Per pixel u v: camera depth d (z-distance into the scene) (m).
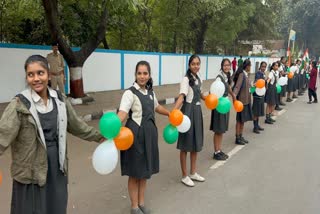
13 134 2.23
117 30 19.67
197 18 21.53
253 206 4.05
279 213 3.89
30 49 10.84
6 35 14.85
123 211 3.86
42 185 2.39
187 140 4.47
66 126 2.50
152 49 23.52
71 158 5.67
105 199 4.16
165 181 4.78
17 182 2.40
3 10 13.79
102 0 10.58
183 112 4.47
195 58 4.41
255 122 8.01
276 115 10.53
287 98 14.06
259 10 28.14
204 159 5.84
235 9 21.88
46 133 2.40
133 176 3.57
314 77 13.27
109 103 10.92
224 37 23.48
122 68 15.02
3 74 10.22
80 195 4.25
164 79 18.27
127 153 3.56
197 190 4.49
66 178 2.61
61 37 9.94
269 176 5.06
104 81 14.26
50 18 9.41
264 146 6.80
